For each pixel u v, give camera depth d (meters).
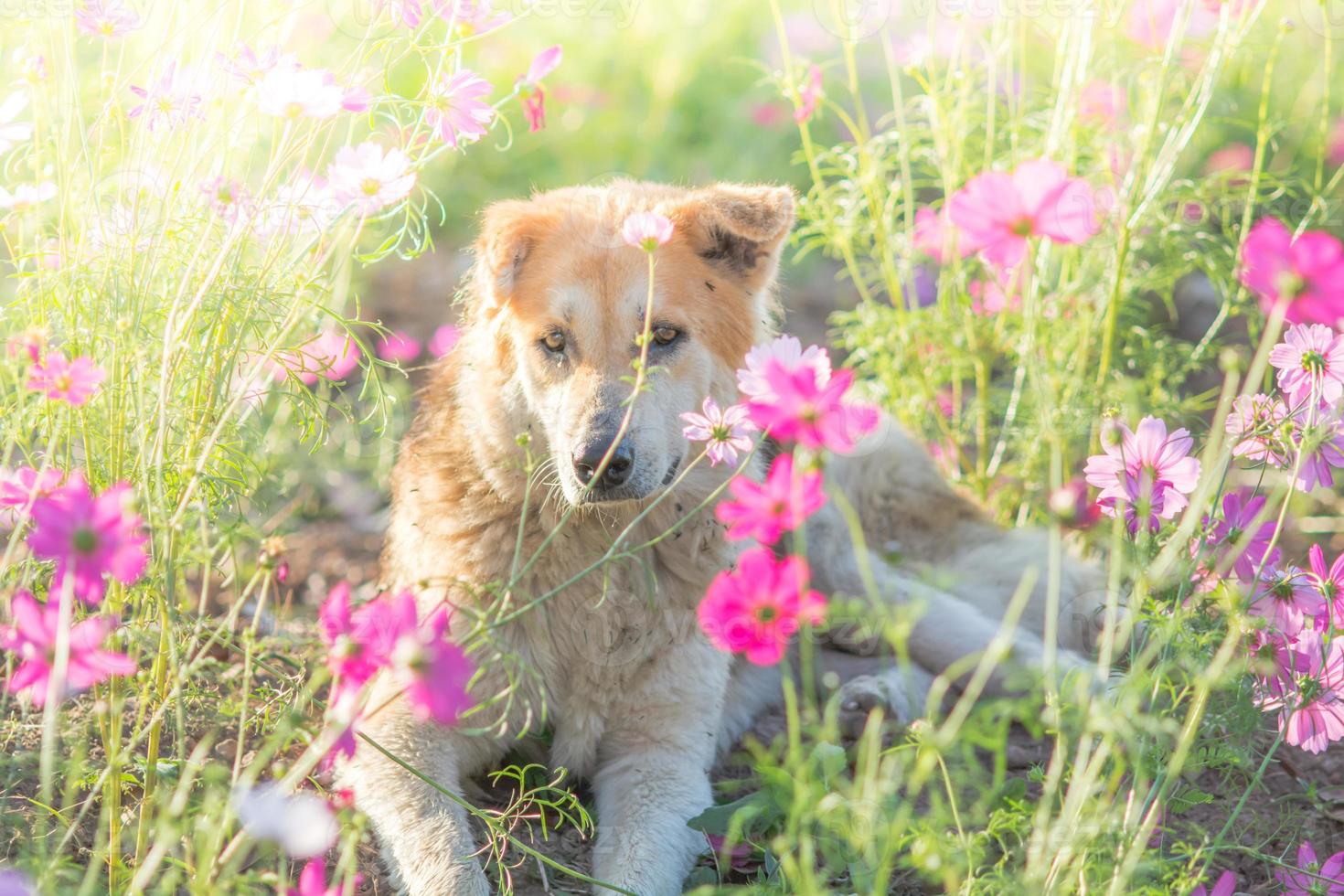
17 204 2.84
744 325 3.54
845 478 4.59
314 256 3.14
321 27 4.50
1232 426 2.71
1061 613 4.31
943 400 5.04
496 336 3.39
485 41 8.38
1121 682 2.61
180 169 2.99
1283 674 2.61
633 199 3.58
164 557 2.41
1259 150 4.40
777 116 8.07
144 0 3.26
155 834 2.42
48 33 3.08
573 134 8.22
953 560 4.58
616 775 3.38
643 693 3.39
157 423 2.65
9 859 2.39
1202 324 6.51
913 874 2.92
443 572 3.32
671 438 3.26
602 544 3.31
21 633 2.13
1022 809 2.36
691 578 3.38
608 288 3.24
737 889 2.47
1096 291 4.60
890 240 4.75
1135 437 2.52
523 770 2.94
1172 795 2.79
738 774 3.74
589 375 3.17
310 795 2.96
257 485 3.14
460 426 3.46
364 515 5.18
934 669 4.12
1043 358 4.48
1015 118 4.69
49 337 2.80
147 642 2.57
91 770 2.70
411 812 3.00
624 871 2.91
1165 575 2.71
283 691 2.92
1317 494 4.74
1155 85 4.36
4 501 2.42
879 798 2.16
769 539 2.45
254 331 2.99
